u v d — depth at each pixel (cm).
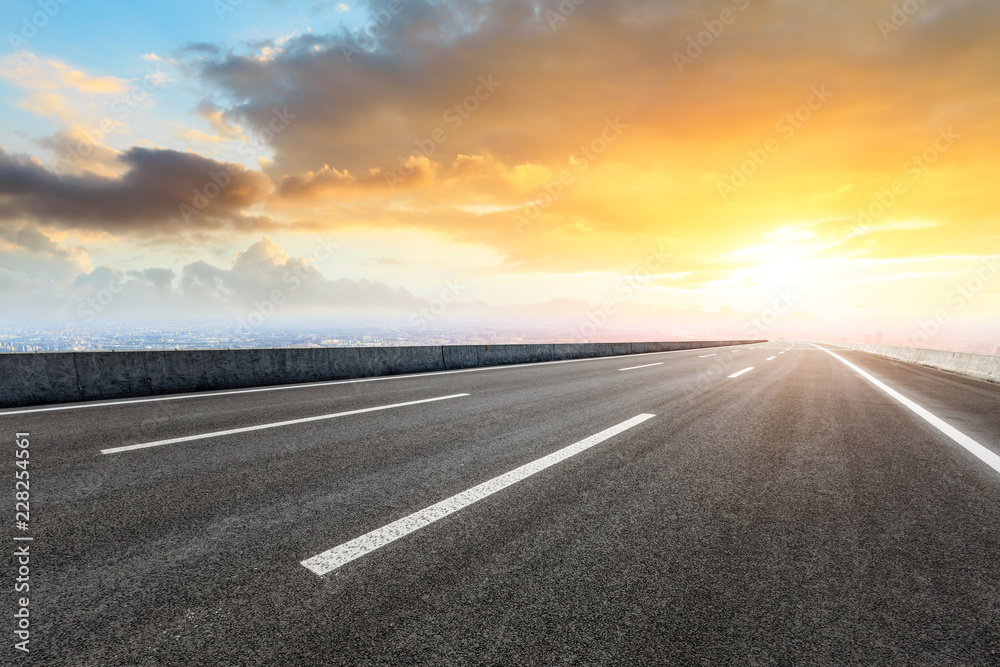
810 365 1480
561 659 149
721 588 192
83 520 255
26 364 631
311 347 977
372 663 147
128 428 481
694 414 582
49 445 411
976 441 459
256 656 150
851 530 251
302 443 425
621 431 482
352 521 256
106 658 149
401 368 1176
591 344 2123
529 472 345
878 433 488
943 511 279
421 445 421
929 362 1748
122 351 716
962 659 152
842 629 167
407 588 190
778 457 392
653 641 159
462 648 154
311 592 187
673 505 283
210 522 254
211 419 532
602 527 251
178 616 171
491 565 209
